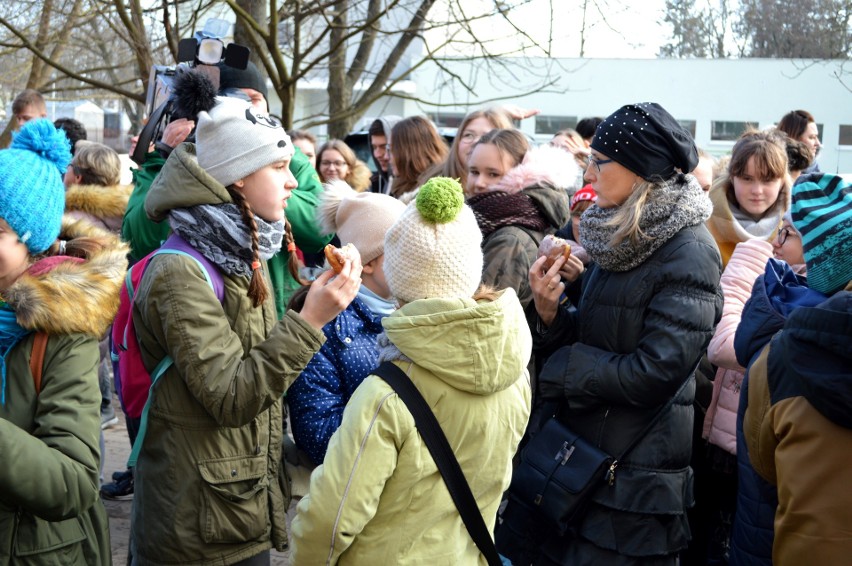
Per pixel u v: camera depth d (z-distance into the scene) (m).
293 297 2.79
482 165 3.60
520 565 2.84
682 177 2.78
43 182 2.09
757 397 2.26
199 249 2.35
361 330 2.74
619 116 2.78
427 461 1.98
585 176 2.92
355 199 2.85
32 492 1.91
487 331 1.97
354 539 2.00
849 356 1.95
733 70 18.30
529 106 18.62
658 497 2.70
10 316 2.04
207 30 3.76
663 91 18.55
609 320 2.78
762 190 3.72
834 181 2.40
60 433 2.00
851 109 18.00
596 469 2.67
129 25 7.60
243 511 2.39
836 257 2.34
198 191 2.35
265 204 2.49
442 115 18.52
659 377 2.60
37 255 2.21
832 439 1.98
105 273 2.15
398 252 2.09
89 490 2.03
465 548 2.05
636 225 2.67
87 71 10.60
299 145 5.96
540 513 2.75
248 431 2.41
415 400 1.98
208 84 2.62
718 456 3.27
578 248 3.60
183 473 2.35
